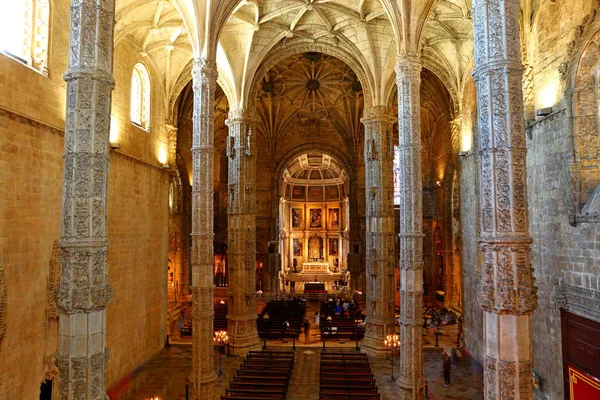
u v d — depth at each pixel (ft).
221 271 151.84
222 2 57.88
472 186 77.36
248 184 84.89
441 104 114.42
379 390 61.93
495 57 26.05
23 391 43.24
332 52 86.43
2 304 40.01
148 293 76.95
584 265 42.34
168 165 84.64
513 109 25.71
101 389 25.90
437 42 81.35
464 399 58.65
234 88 84.17
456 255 118.93
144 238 75.46
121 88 66.90
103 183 26.86
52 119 48.78
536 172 52.47
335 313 106.52
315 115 142.51
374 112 82.74
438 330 94.02
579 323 43.19
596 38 41.86
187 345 85.92
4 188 40.86
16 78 42.70
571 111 44.04
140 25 67.72
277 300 123.24
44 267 47.01
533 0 53.26
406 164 53.83
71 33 26.78
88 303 25.23
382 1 56.95
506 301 24.57
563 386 45.91
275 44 84.89
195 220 55.31
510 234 25.07
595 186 43.09
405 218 53.62
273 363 66.74
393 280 80.89
